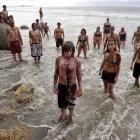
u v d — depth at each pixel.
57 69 3.08
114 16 33.03
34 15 36.06
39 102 3.98
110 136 3.10
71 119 3.38
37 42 6.23
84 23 20.61
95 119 3.50
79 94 3.10
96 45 9.52
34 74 5.45
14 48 6.39
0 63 6.30
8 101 3.93
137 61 4.57
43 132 3.13
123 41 9.62
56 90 3.16
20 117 3.48
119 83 5.01
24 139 2.95
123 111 3.76
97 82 5.02
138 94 4.43
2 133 2.98
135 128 3.29
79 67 3.07
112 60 4.00
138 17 30.75
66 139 3.02
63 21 23.27
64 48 2.94
